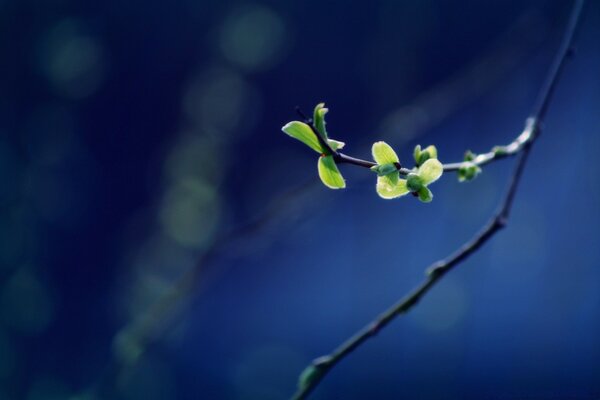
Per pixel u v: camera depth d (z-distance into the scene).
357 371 3.34
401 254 3.38
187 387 3.73
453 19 3.43
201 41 3.15
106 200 3.45
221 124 2.11
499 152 0.76
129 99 3.48
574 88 3.87
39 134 2.70
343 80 3.75
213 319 4.09
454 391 3.03
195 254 1.94
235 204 3.52
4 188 2.62
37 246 2.66
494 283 3.68
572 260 3.35
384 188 0.69
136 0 3.26
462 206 2.16
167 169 2.05
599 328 3.44
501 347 3.76
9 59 2.67
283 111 3.76
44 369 2.90
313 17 3.67
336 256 4.11
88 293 3.32
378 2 3.51
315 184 1.16
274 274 4.22
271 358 3.83
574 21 0.88
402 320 3.35
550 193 3.61
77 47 2.64
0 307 2.49
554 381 3.68
